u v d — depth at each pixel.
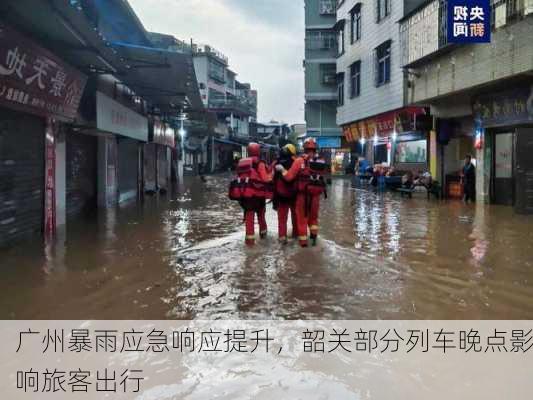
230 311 4.68
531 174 11.80
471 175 15.57
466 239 8.39
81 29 7.71
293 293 5.24
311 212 8.01
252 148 8.12
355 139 27.84
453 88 13.96
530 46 10.79
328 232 9.29
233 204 15.60
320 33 35.88
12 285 5.52
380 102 22.62
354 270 6.22
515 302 4.91
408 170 21.64
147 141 18.94
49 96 8.51
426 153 19.55
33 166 8.70
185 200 17.22
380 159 26.25
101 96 11.79
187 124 33.06
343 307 4.77
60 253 7.32
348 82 27.30
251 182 7.90
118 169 15.91
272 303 4.91
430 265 6.46
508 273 6.02
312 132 36.75
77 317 4.50
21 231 8.27
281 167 7.84
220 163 58.81
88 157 13.19
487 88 13.40
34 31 7.97
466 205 14.54
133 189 18.11
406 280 5.74
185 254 7.26
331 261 6.74
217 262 6.72
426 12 14.62
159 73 13.79
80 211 12.48
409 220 11.01
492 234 8.90
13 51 6.85
